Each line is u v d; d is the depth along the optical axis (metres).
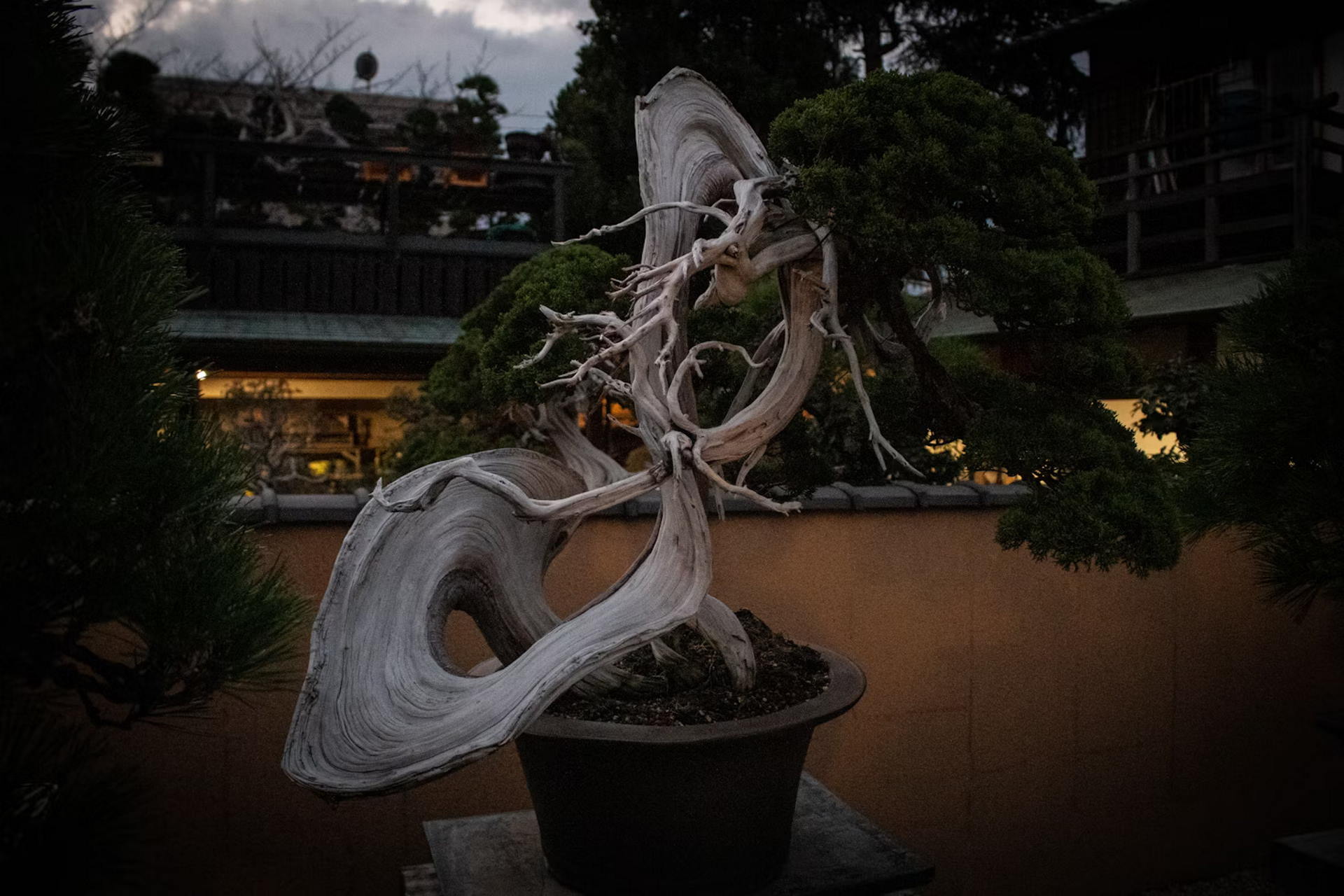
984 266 1.89
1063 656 3.59
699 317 2.74
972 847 3.47
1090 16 8.73
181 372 1.68
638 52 8.70
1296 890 2.67
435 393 3.36
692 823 1.94
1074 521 1.96
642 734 1.83
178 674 1.51
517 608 2.09
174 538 1.55
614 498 1.94
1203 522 2.29
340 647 1.82
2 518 1.27
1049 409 2.12
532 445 3.54
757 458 2.16
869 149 1.97
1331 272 2.10
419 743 1.68
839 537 3.28
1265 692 3.89
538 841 2.41
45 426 1.28
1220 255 7.80
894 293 2.27
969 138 1.93
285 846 2.73
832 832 2.42
